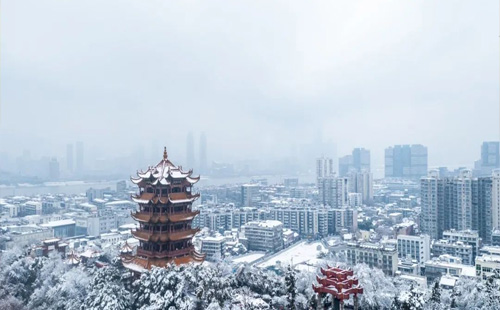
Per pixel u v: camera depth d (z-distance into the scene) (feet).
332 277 263.49
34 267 447.01
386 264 588.50
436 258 620.08
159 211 364.17
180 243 378.32
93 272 415.03
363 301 350.64
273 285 379.14
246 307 323.37
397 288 405.18
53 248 620.49
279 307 345.51
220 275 358.64
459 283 388.78
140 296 329.72
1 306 377.09
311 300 336.49
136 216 370.94
